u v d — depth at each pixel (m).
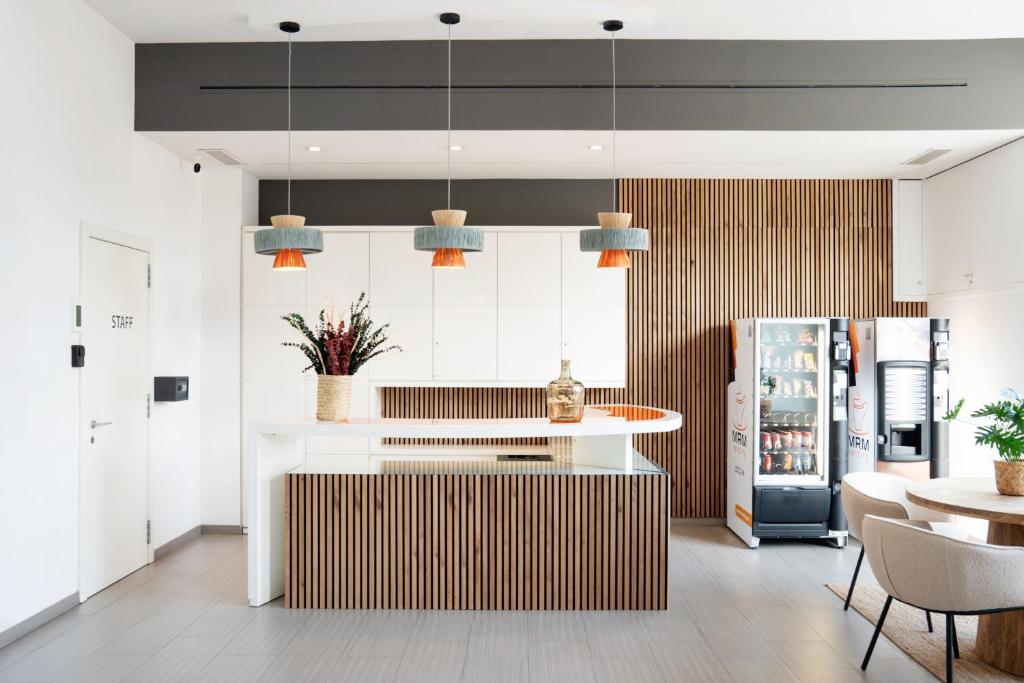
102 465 5.00
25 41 4.21
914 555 3.42
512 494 4.69
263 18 4.86
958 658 3.93
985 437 4.00
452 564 4.70
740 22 5.04
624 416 5.03
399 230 6.64
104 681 3.63
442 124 5.34
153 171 5.72
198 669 3.77
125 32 5.23
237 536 6.49
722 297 7.06
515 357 6.64
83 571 4.77
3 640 4.02
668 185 7.04
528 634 4.26
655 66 5.33
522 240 6.66
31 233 4.27
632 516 4.70
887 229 7.05
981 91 5.30
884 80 5.32
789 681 3.65
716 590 5.07
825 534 6.15
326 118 5.35
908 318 6.09
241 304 6.60
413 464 4.98
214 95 5.39
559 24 5.04
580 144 5.71
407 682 3.62
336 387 4.70
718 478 7.05
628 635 4.25
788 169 6.57
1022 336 5.62
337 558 4.70
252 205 6.84
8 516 4.07
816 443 6.29
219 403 6.56
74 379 4.68
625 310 6.99
